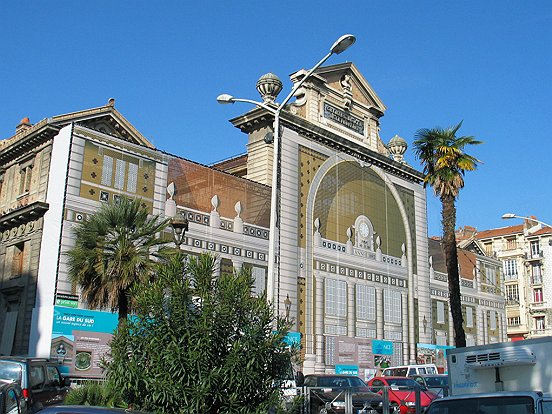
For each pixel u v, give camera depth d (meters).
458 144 35.34
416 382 27.95
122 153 32.84
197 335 12.34
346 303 43.22
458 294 32.91
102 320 29.92
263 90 41.41
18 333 30.34
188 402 11.89
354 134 47.69
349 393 17.89
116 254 22.91
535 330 75.44
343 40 19.62
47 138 32.62
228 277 13.37
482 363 15.30
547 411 10.31
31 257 31.09
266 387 12.73
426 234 52.53
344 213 44.78
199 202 35.72
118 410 8.30
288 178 40.88
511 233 80.25
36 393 17.03
